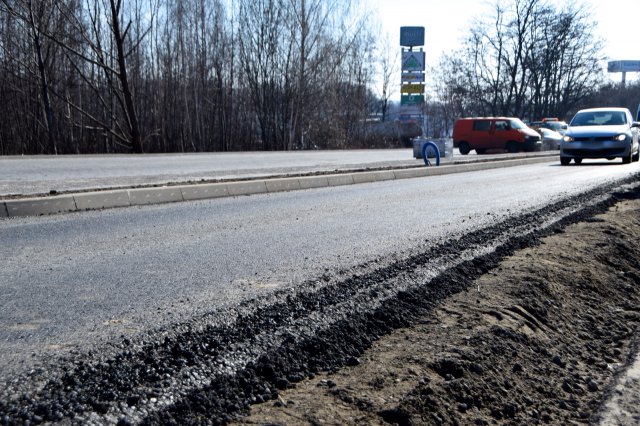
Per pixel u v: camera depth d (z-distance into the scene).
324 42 41.38
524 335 3.66
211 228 6.70
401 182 13.25
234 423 2.26
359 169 14.42
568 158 19.61
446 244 5.71
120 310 3.54
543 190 11.08
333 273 4.51
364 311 3.57
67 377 2.50
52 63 33.31
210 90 40.47
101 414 2.20
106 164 16.42
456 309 3.88
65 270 4.61
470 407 2.74
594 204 9.03
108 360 2.70
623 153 18.95
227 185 10.18
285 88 41.78
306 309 3.57
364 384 2.68
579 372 3.49
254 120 43.53
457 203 9.11
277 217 7.59
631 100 90.75
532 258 5.39
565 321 4.30
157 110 37.91
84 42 30.84
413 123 47.94
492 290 4.34
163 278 4.36
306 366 2.84
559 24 52.38
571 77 55.69
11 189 9.04
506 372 3.16
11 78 33.72
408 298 3.95
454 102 60.78
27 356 2.75
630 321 4.65
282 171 13.52
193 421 2.22
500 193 10.60
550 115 57.56
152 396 2.36
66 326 3.22
